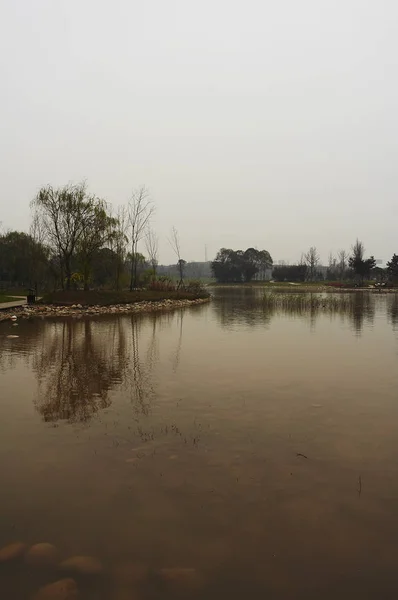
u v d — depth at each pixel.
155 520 3.88
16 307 26.44
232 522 3.83
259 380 9.10
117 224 36.19
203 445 5.57
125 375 9.62
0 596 3.01
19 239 51.97
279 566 3.29
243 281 105.62
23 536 3.66
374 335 16.45
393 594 3.03
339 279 92.31
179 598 2.99
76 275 34.62
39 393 8.16
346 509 4.04
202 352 12.64
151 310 29.08
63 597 2.99
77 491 4.39
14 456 5.26
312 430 6.12
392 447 5.51
